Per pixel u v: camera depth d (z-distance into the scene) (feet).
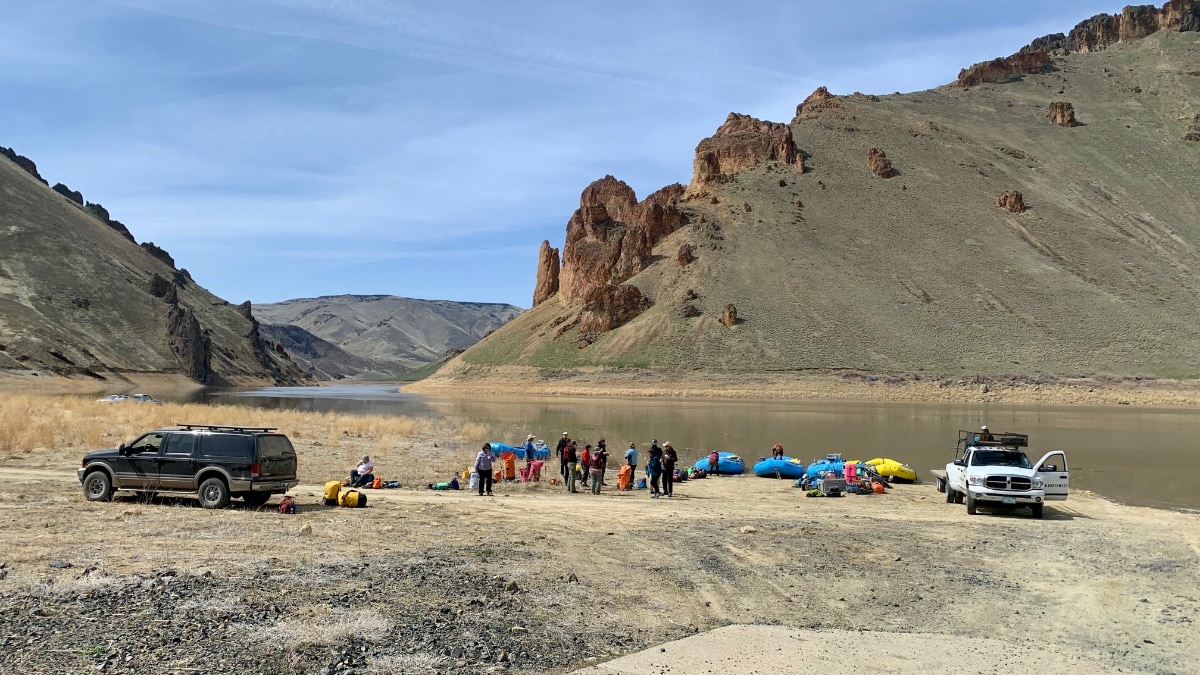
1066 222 477.36
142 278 642.63
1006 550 54.95
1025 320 369.71
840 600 40.91
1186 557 53.67
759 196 492.95
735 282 415.03
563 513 66.33
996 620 38.24
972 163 548.31
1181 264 437.17
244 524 53.01
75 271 553.23
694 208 497.05
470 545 49.57
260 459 60.80
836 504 80.94
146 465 61.21
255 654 28.53
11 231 561.02
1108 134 634.02
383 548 47.32
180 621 31.35
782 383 330.95
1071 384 307.99
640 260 460.14
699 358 364.38
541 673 29.01
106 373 449.48
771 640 34.14
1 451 93.50
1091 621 38.37
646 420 198.39
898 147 562.66
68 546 43.21
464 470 95.30
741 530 59.11
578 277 495.00
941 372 327.47
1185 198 529.45
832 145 562.25
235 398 347.77
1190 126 635.66
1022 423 194.59
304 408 255.91
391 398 359.05
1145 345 342.23
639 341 390.63
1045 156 585.22
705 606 38.93
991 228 463.01
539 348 441.27
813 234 451.53
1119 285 409.69
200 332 583.99
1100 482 100.94
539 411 238.68
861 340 358.64
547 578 42.14
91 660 27.04
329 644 29.99
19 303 474.49
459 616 34.60
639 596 39.93
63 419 130.00
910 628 36.65
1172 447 139.95
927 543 56.85
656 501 79.25
